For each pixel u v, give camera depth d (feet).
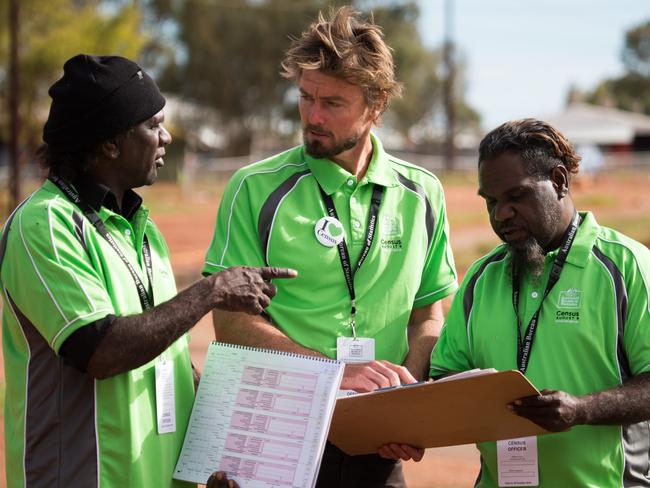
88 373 10.28
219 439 11.25
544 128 11.27
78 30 95.71
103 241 10.82
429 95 226.79
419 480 21.01
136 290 11.08
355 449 12.76
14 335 10.86
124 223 11.22
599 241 11.41
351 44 12.69
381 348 13.48
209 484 11.00
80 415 10.50
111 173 11.08
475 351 11.97
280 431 11.00
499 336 11.66
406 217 13.87
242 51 184.24
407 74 201.87
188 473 11.22
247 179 13.66
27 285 10.33
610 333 11.10
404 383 12.42
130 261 11.19
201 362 31.22
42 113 99.40
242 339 13.07
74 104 10.63
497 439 11.35
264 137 194.08
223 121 190.80
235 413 11.30
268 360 11.38
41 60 93.40
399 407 10.84
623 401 10.64
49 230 10.35
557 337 11.25
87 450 10.43
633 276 11.12
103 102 10.64
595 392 10.73
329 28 12.84
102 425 10.48
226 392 11.44
